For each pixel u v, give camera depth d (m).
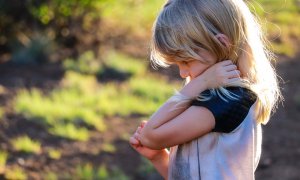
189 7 2.14
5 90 8.08
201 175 2.16
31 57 9.84
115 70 9.62
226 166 2.14
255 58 2.20
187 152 2.20
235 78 2.14
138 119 7.74
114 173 6.06
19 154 6.20
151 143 2.22
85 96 8.27
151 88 8.99
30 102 7.51
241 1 2.22
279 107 8.59
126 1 12.69
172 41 2.15
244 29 2.18
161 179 6.02
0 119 6.91
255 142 2.21
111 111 7.87
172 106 2.18
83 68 9.57
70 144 6.65
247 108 2.14
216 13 2.13
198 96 2.14
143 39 12.00
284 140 7.21
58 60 10.15
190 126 2.13
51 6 10.77
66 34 11.05
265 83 2.22
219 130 2.13
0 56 10.37
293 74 10.55
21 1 10.58
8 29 10.68
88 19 11.39
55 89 8.41
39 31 10.82
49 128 6.95
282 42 12.84
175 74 10.09
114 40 11.59
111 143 6.87
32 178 5.74
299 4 16.30
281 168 6.33
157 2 13.58
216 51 2.14
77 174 5.89
